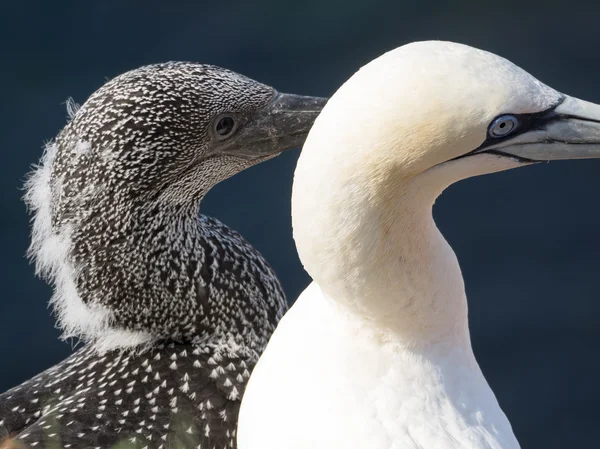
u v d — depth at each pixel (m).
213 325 13.95
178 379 13.43
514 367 27.89
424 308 10.30
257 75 34.00
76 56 34.28
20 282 29.36
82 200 13.50
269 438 10.60
